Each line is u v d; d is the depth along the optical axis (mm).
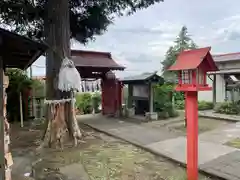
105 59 11023
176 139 6445
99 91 13336
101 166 4531
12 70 9781
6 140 2895
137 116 10648
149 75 9727
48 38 6449
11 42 2555
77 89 6215
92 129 8266
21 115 9078
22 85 9680
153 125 8633
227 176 3814
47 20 6539
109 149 5711
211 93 13609
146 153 5383
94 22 8422
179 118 9938
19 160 4691
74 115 6555
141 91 10562
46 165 4574
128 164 4637
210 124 8578
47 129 6195
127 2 7375
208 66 3469
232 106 10727
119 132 7512
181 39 23844
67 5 6555
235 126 8102
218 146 5590
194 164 3514
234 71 11125
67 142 6230
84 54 10805
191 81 3416
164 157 4984
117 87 11125
